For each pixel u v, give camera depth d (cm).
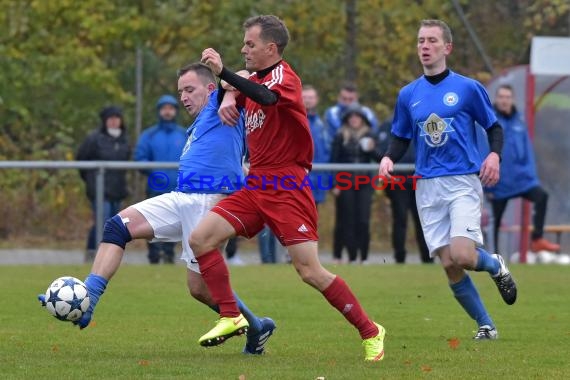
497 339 2370
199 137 2141
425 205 2367
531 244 4272
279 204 1992
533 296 3212
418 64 6694
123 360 2031
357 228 4091
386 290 3325
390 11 6631
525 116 4362
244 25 2003
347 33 6550
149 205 2116
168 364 1977
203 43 6438
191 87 2169
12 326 2536
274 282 3488
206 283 2031
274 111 1978
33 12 6184
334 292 2017
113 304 2973
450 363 2009
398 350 2195
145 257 4112
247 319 2106
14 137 5953
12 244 3972
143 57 6456
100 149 4041
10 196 3953
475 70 6731
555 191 4525
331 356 2112
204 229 2019
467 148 2331
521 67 4372
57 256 3969
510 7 6862
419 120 2342
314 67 6625
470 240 2297
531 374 1888
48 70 6122
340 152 4112
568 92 4494
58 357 2070
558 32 6669
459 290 2380
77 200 3938
